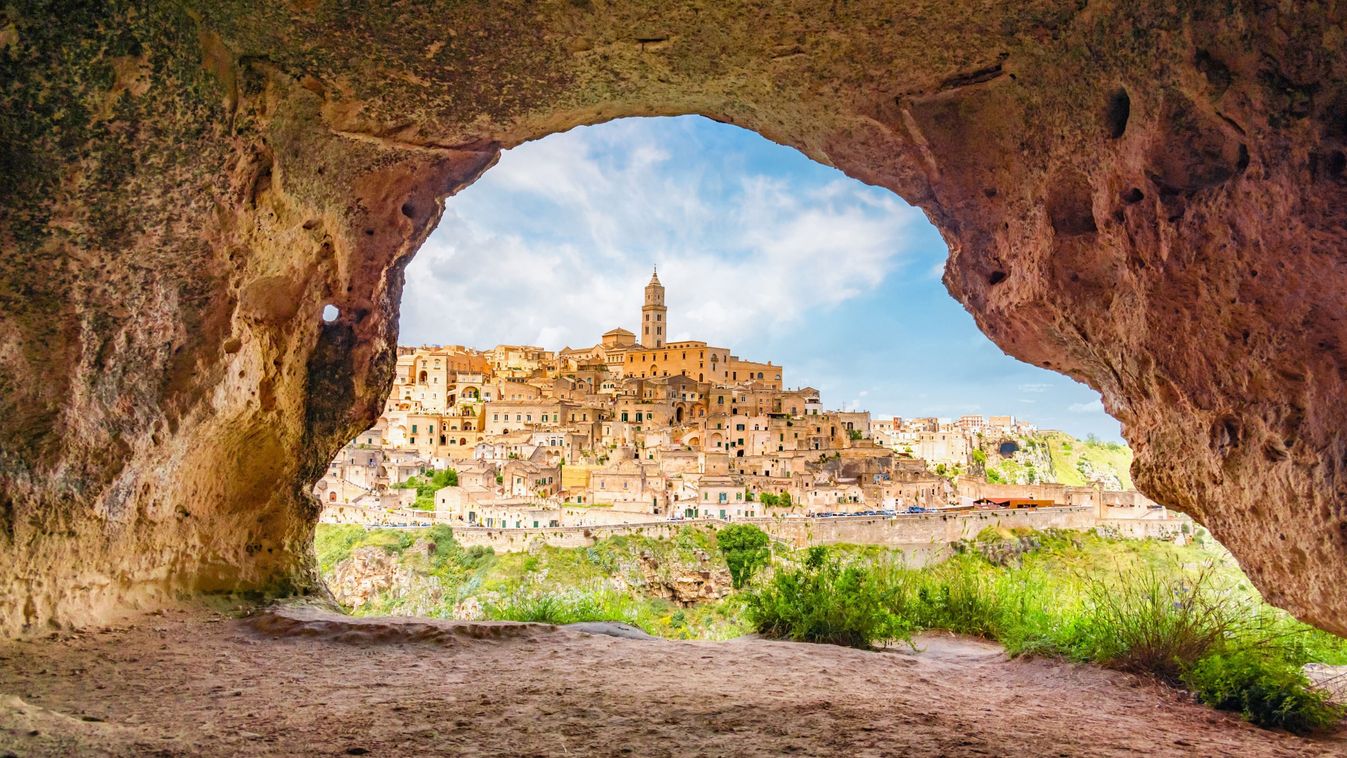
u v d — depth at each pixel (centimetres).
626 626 735
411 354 10744
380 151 676
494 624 633
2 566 495
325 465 845
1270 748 392
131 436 559
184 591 689
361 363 824
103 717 370
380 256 775
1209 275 443
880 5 513
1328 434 390
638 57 592
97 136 470
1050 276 572
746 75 616
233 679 461
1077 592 796
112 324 525
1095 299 555
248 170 562
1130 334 518
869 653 631
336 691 439
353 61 569
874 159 701
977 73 568
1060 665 596
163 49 470
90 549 562
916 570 895
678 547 4650
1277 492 427
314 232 684
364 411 855
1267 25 383
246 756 321
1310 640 582
